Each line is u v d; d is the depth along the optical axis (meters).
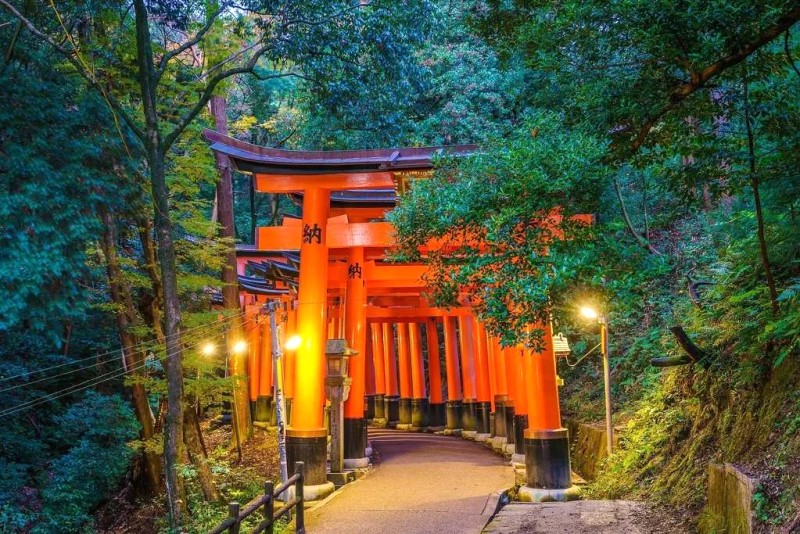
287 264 21.53
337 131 23.41
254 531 7.30
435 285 8.40
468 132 23.38
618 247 7.38
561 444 11.88
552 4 8.80
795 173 7.12
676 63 6.21
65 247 11.65
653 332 14.66
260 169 13.06
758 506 5.94
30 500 17.17
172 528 11.17
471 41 25.61
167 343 11.58
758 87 7.43
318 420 13.31
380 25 13.12
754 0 5.55
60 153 11.69
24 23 11.16
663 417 11.07
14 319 10.80
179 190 15.56
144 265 14.66
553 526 8.70
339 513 10.84
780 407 7.01
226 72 12.68
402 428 28.92
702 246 14.77
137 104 16.14
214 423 24.86
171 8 13.74
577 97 7.36
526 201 7.14
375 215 17.31
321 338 13.48
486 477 13.93
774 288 7.55
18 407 18.88
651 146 7.39
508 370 17.25
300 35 12.73
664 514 8.45
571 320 7.80
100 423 17.95
